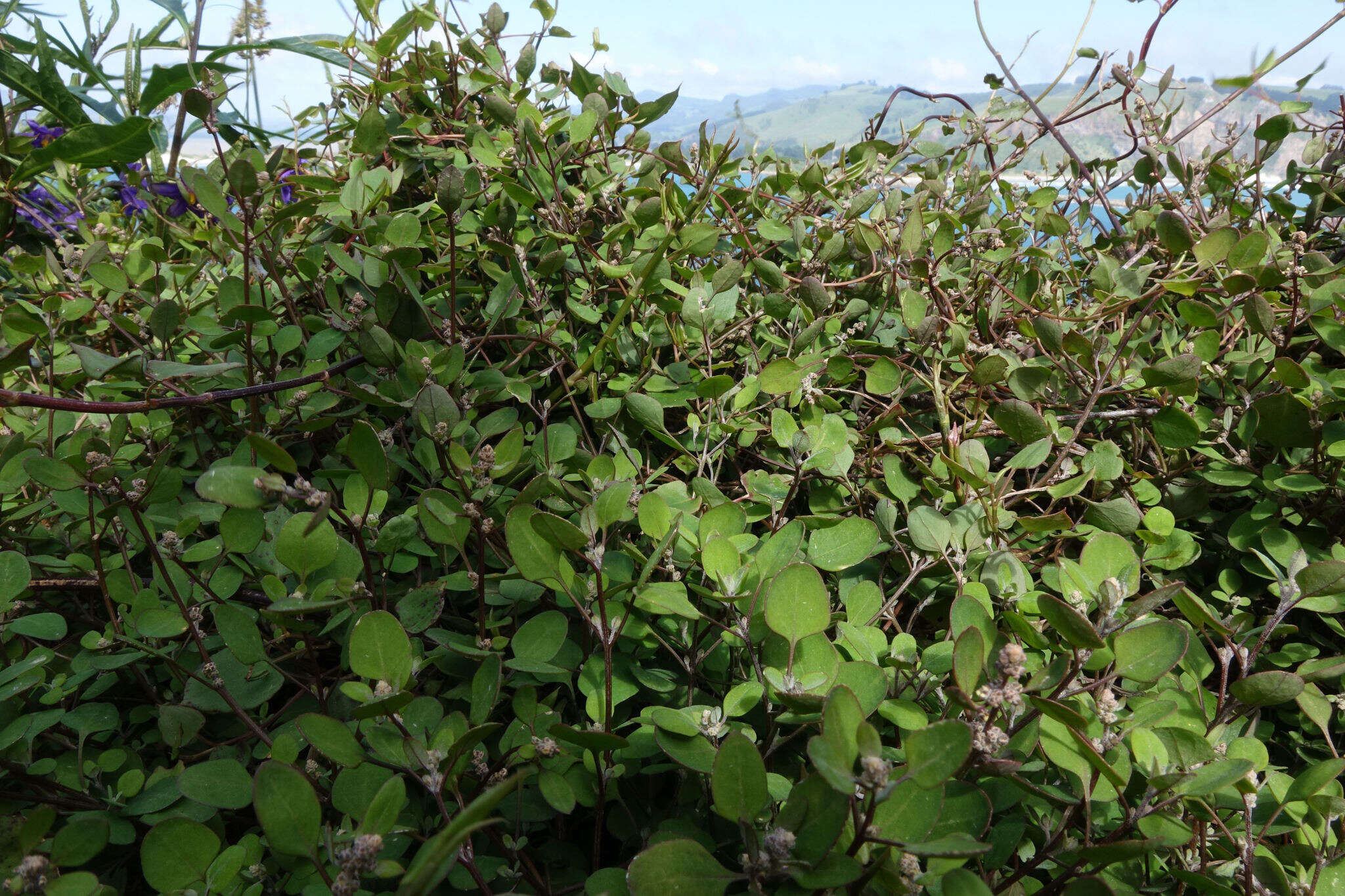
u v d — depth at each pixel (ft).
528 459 5.14
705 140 7.12
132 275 6.21
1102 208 8.24
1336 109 7.27
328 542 3.92
